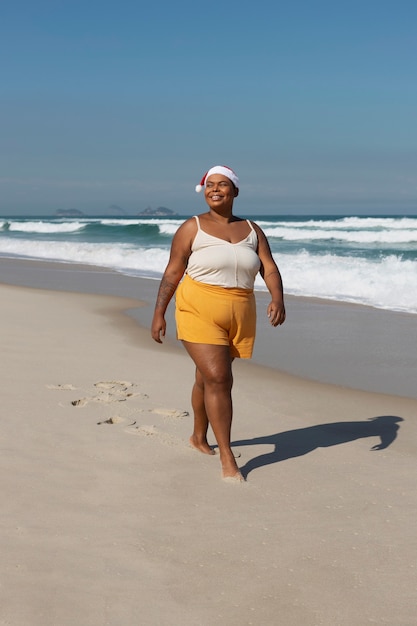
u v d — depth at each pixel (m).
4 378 6.60
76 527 3.48
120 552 3.23
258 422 5.62
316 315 11.89
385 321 11.20
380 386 6.94
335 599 2.88
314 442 5.09
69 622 2.64
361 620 2.73
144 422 5.34
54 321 10.75
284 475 4.36
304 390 6.73
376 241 30.70
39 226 55.00
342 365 7.91
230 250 4.27
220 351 4.29
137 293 15.16
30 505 3.71
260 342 9.37
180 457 4.61
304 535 3.49
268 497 3.99
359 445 5.02
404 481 4.28
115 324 10.66
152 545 3.32
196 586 2.96
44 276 19.34
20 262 24.75
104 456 4.55
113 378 6.84
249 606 2.82
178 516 3.68
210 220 4.40
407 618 2.75
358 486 4.18
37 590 2.85
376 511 3.81
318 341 9.44
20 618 2.64
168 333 9.92
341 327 10.60
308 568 3.14
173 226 47.12
